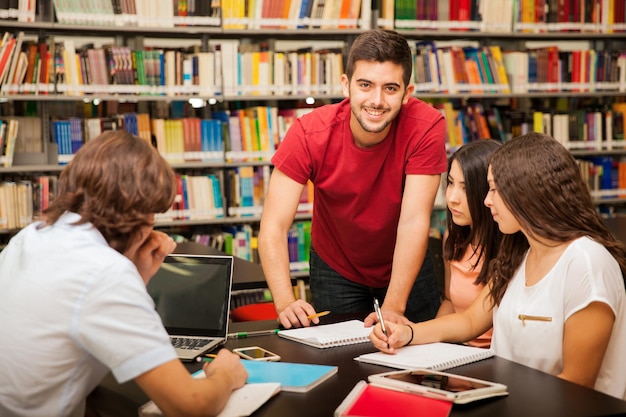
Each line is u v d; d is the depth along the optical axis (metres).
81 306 1.36
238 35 5.10
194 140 4.92
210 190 4.99
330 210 2.67
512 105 5.87
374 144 2.48
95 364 1.47
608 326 1.72
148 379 1.37
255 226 5.25
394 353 1.82
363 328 2.07
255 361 1.76
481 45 5.60
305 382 1.58
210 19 4.83
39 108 4.76
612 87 5.70
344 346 1.93
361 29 5.07
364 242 2.69
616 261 1.81
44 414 1.44
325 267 2.83
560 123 5.62
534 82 5.52
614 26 5.64
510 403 1.47
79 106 4.92
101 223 1.42
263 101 5.34
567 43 6.11
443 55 5.30
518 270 1.95
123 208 1.41
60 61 4.59
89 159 1.42
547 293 1.80
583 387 1.56
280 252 2.45
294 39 5.24
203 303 2.02
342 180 2.55
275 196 2.52
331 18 5.04
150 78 4.77
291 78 5.04
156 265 1.59
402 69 2.24
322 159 2.53
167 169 1.47
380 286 2.82
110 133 1.46
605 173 5.74
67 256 1.39
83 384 1.46
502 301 1.94
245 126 5.03
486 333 2.39
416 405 1.44
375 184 2.56
